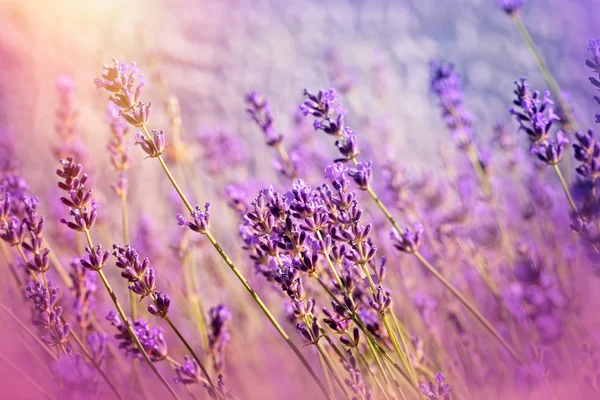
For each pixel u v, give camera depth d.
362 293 0.84
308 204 0.79
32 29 1.85
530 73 1.84
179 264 1.03
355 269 0.82
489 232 0.98
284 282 0.79
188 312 0.99
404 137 1.63
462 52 1.98
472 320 0.96
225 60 2.00
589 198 0.82
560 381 0.84
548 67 1.83
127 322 0.79
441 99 1.02
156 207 1.46
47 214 1.18
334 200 0.80
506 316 0.92
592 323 0.88
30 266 0.81
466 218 0.99
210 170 1.14
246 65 2.00
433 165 1.51
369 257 0.79
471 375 0.89
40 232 0.82
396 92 1.83
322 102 0.84
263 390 0.93
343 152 0.84
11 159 0.96
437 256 0.96
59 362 0.80
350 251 0.79
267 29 2.12
